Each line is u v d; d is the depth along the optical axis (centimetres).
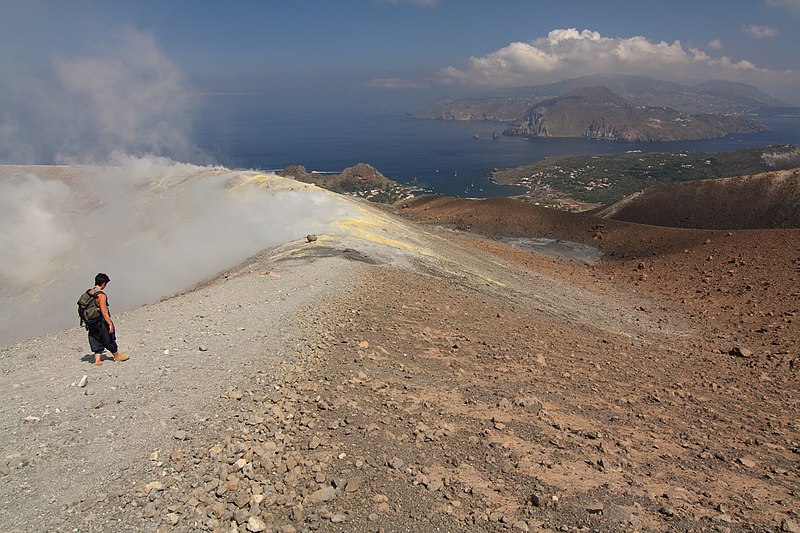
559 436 864
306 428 783
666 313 2777
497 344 1445
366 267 2205
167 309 1453
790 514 683
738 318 2512
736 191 9062
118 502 563
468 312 1806
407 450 743
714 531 609
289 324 1302
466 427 848
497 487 670
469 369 1177
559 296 2831
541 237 5194
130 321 1344
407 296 1838
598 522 601
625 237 4828
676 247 4209
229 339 1168
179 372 968
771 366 1714
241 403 843
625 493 685
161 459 655
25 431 717
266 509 582
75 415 773
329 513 576
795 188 8481
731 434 1048
